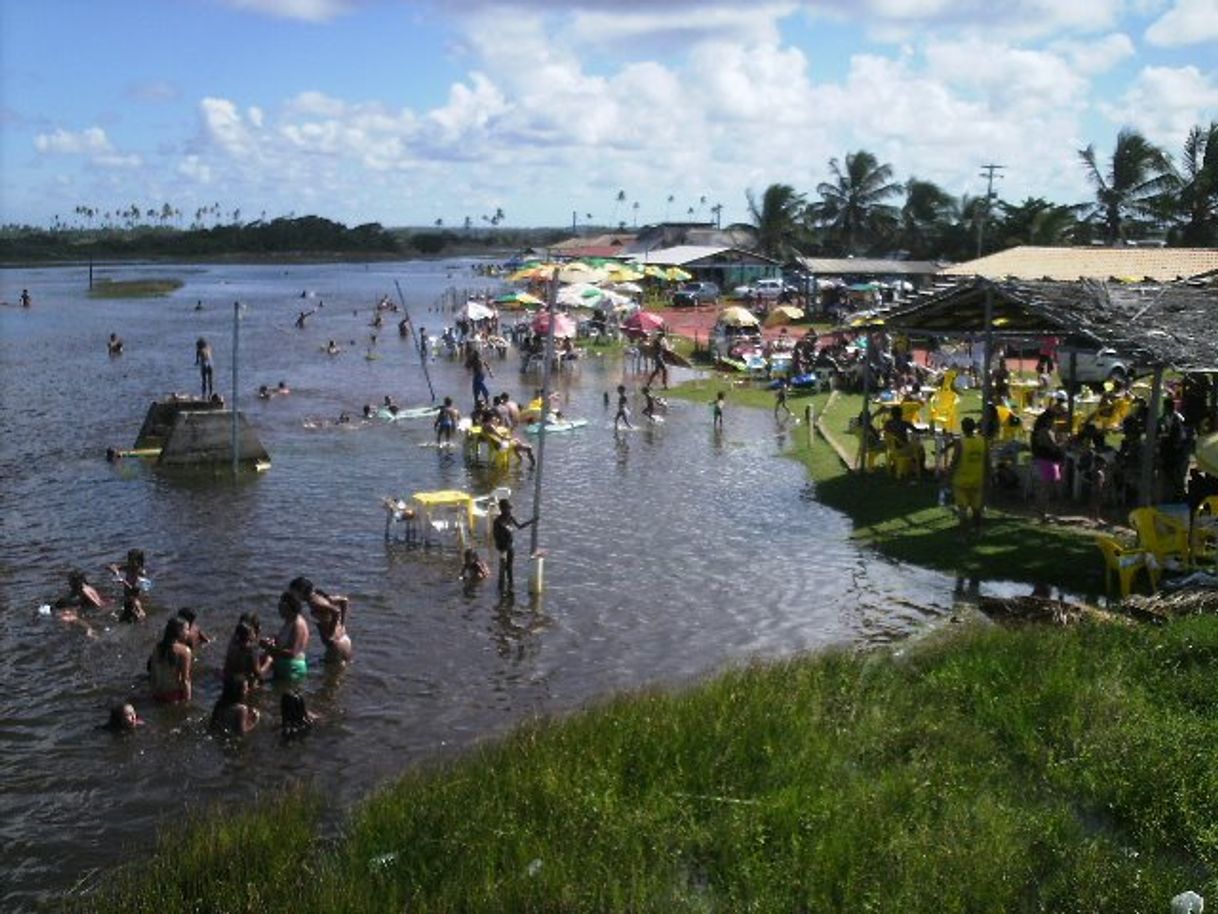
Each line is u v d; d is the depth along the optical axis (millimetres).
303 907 9367
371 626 18375
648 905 9195
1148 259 48250
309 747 14008
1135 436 25578
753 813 10680
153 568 21375
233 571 21219
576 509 26547
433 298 116750
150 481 29109
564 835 10422
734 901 9273
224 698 14633
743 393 46625
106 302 106250
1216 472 17922
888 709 13242
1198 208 70250
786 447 34594
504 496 25938
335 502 26938
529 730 13266
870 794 10977
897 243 104562
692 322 76250
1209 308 25125
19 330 75500
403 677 16281
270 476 29984
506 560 20078
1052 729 12539
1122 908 8992
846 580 20750
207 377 45312
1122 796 10852
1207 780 10852
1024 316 27750
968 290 25297
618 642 17641
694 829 10516
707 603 19516
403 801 11438
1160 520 19047
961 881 9398
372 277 171000
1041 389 40188
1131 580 18594
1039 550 21688
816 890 9422
